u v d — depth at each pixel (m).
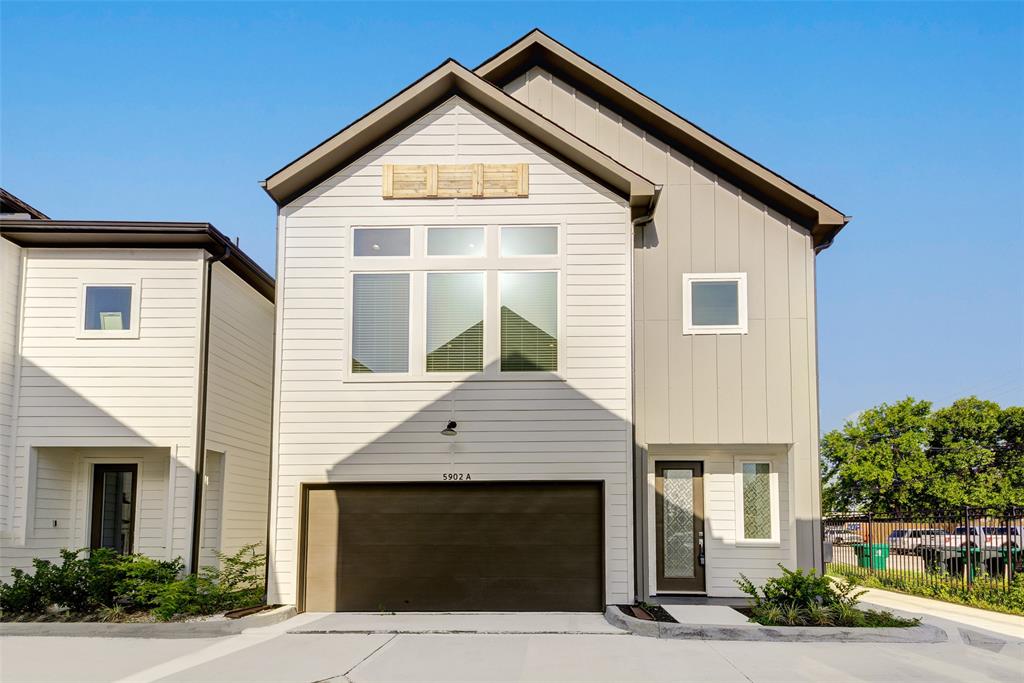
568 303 13.96
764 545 15.10
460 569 13.73
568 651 10.54
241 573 14.36
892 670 9.52
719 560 15.11
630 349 13.84
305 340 13.98
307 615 13.35
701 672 9.35
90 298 14.76
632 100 15.16
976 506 30.30
